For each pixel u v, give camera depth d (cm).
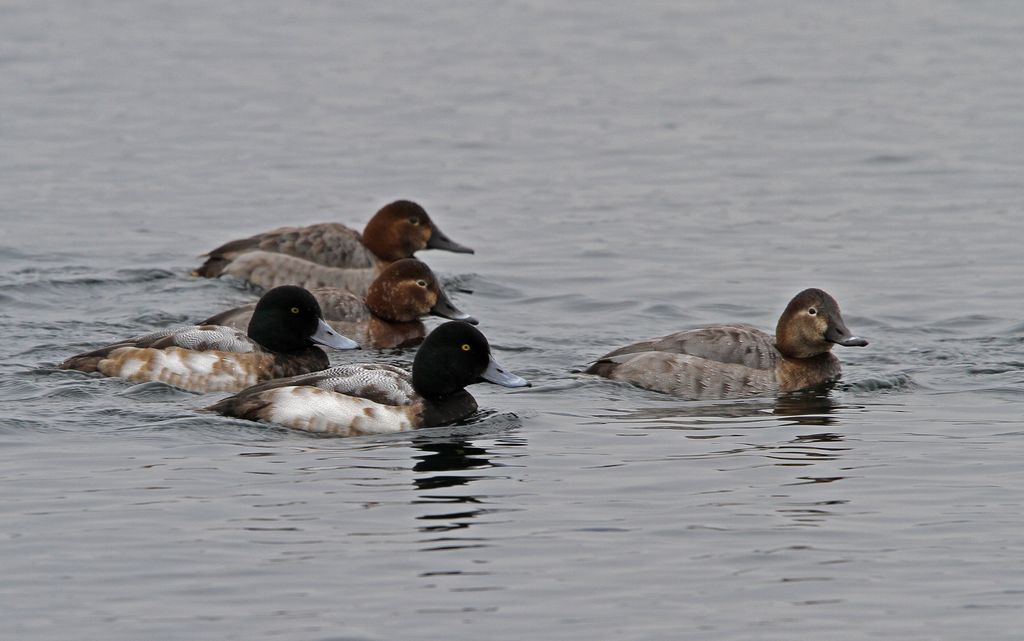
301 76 3606
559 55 3872
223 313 1659
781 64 3744
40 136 2989
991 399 1478
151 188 2611
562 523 1112
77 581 1008
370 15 4378
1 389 1438
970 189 2586
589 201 2544
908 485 1199
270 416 1353
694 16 4353
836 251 2194
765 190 2611
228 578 1014
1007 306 1872
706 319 1847
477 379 1397
